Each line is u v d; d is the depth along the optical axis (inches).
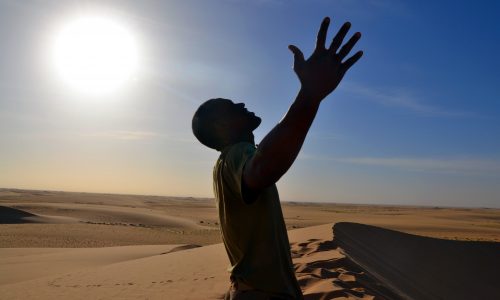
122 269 540.7
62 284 468.8
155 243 1382.9
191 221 2400.3
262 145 64.4
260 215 83.8
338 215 3405.5
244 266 85.4
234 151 78.8
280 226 88.0
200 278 424.8
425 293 505.7
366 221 2388.0
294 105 62.4
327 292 302.7
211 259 548.1
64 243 1305.4
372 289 354.3
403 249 669.3
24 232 1498.5
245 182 70.9
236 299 86.8
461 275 627.2
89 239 1398.9
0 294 441.7
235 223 84.3
